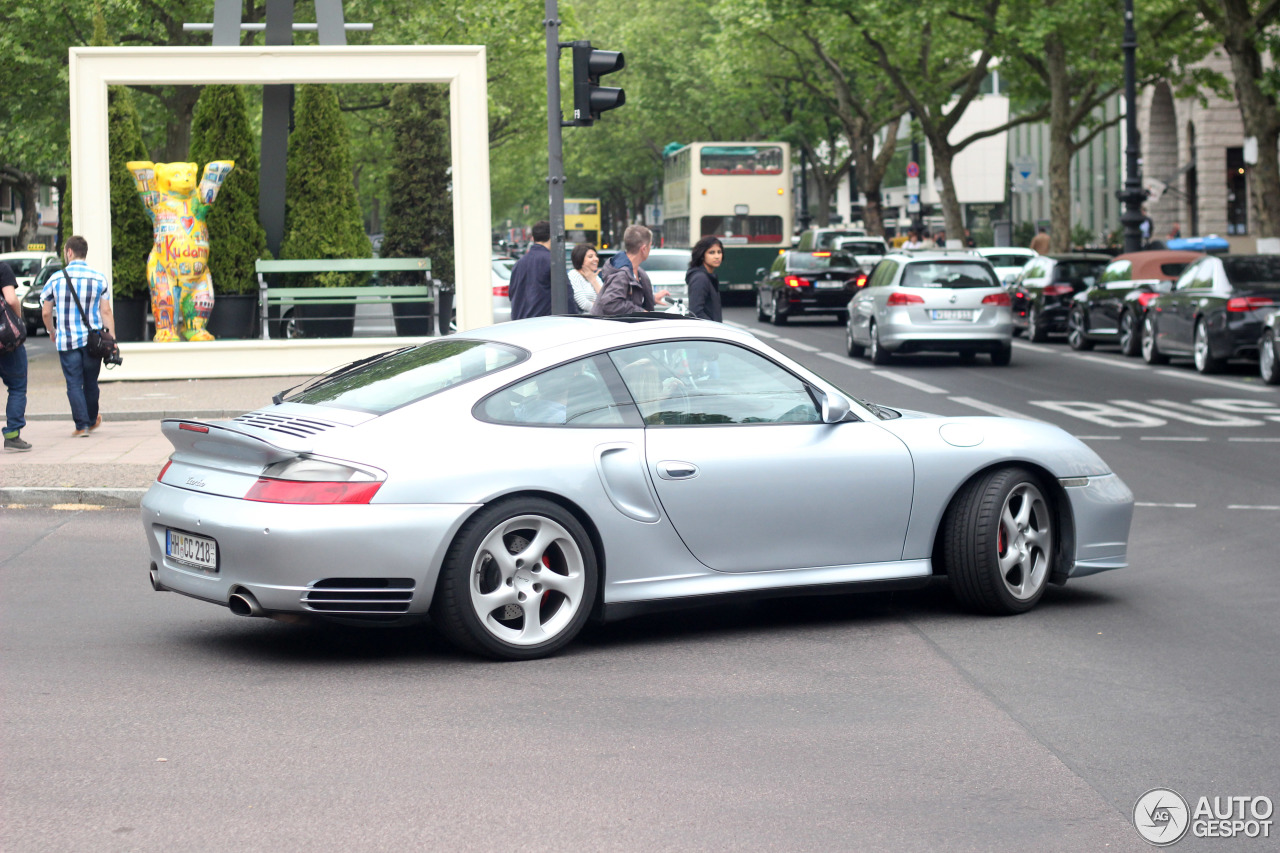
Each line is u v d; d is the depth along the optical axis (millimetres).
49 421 18859
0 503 12852
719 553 8125
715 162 52719
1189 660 7812
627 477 7840
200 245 23953
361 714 6738
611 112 80500
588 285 16484
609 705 6906
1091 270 34375
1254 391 22891
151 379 23688
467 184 23812
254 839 5141
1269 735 6461
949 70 53312
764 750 6215
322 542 7188
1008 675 7484
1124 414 19984
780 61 61156
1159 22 45969
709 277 15133
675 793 5656
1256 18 34938
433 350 8414
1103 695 7102
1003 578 8773
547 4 15234
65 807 5461
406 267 25312
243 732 6445
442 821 5332
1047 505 9047
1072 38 44938
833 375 26172
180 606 9133
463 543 7465
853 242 51469
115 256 24547
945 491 8648
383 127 39688
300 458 7355
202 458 7898
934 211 88188
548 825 5293
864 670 7594
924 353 31797
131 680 7332
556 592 7895
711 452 8062
